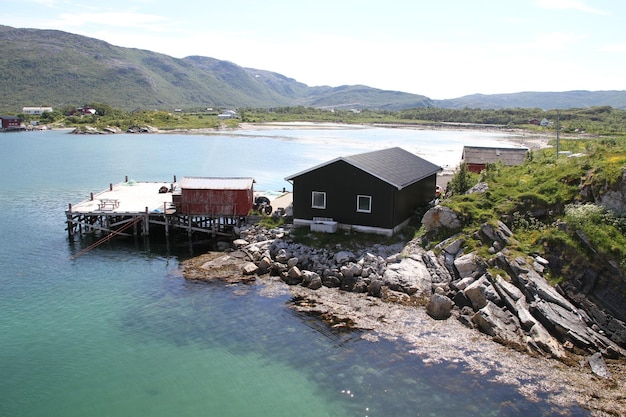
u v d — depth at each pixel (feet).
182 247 126.21
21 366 73.00
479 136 481.46
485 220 99.71
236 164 271.69
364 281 95.91
